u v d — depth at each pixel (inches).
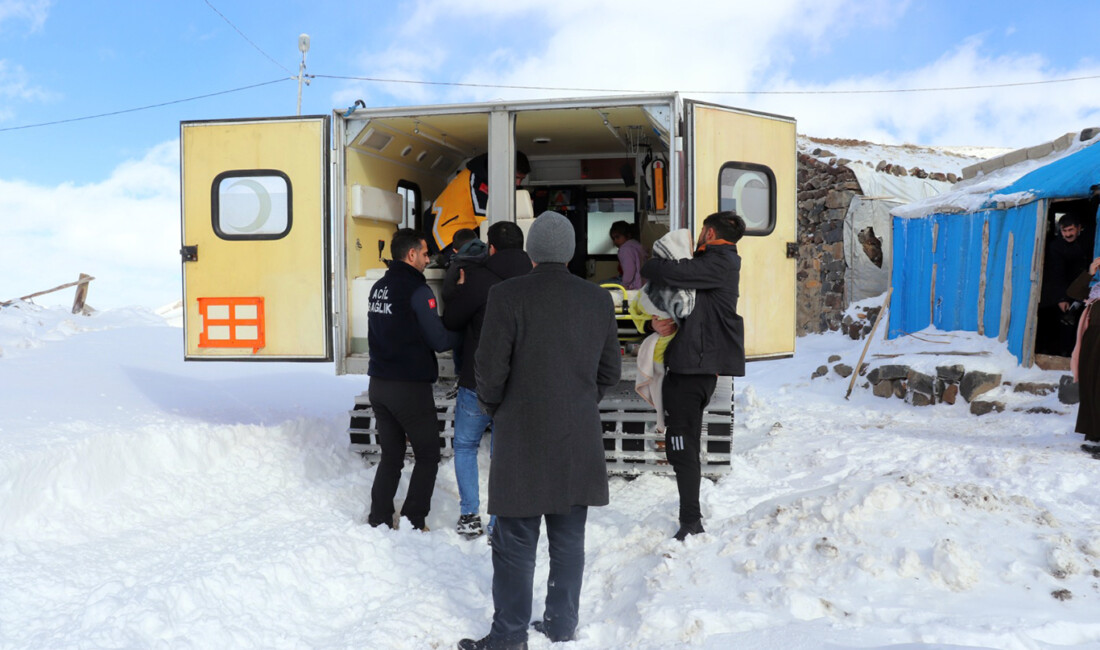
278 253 219.9
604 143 289.1
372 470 214.8
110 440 191.8
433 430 177.8
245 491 197.6
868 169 550.0
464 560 162.7
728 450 211.3
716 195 209.9
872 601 125.7
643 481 208.7
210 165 222.2
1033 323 316.8
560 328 122.9
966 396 320.5
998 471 200.2
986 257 353.4
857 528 145.1
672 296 162.6
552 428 121.3
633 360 209.9
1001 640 110.6
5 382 286.8
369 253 243.4
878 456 226.1
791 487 203.2
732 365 163.6
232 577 135.0
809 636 115.6
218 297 223.1
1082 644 112.0
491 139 221.5
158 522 172.9
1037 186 323.9
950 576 128.7
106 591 128.9
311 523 171.3
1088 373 221.6
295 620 132.2
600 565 156.7
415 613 135.2
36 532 157.5
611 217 316.5
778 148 222.7
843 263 549.3
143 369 360.5
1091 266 230.2
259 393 317.7
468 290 176.4
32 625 120.8
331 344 220.4
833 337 528.7
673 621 125.1
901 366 354.9
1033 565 132.2
